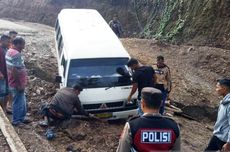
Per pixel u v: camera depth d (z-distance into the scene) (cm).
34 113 1021
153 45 1836
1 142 775
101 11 3047
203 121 1251
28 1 3606
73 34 1177
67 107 935
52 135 892
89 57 1058
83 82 1009
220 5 1978
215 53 1708
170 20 2228
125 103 1004
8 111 977
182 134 1035
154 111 414
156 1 2544
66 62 1055
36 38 2109
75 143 880
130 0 2866
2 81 902
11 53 853
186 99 1297
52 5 3403
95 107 987
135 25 2723
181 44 2019
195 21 2047
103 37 1154
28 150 795
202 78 1515
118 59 1071
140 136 402
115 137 912
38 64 1473
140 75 899
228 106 672
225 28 1916
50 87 1218
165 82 954
